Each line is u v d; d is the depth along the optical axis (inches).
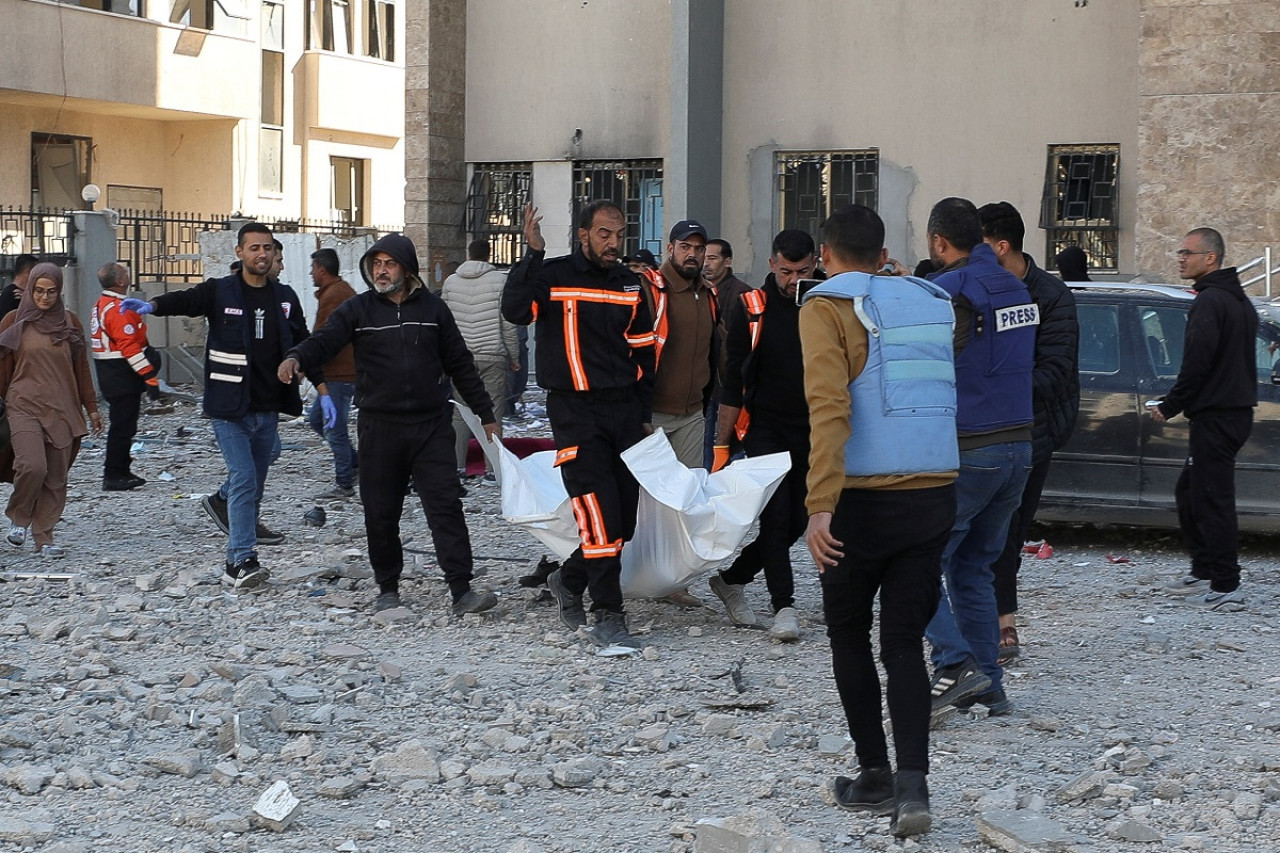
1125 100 689.0
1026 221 712.4
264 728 234.8
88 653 283.7
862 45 740.0
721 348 342.6
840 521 188.4
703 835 181.6
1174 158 645.9
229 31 1312.7
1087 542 428.1
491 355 525.3
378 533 323.3
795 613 303.6
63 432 394.6
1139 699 261.6
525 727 237.5
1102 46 692.7
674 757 222.8
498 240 831.7
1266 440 388.8
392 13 1510.8
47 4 1151.0
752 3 762.2
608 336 293.4
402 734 235.1
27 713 244.1
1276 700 260.5
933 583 190.1
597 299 293.1
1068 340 263.6
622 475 301.0
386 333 316.8
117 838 190.2
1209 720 248.7
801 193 763.4
